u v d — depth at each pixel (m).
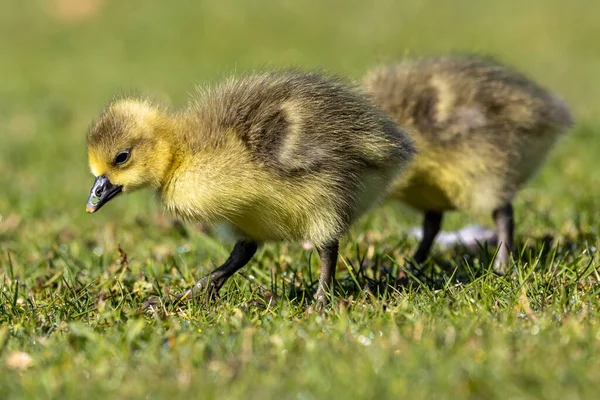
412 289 10.22
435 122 12.20
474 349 7.73
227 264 10.92
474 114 12.17
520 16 39.81
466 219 15.05
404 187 12.42
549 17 39.19
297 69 11.53
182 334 8.70
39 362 8.21
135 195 17.52
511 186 12.51
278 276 11.47
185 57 37.28
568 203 15.37
